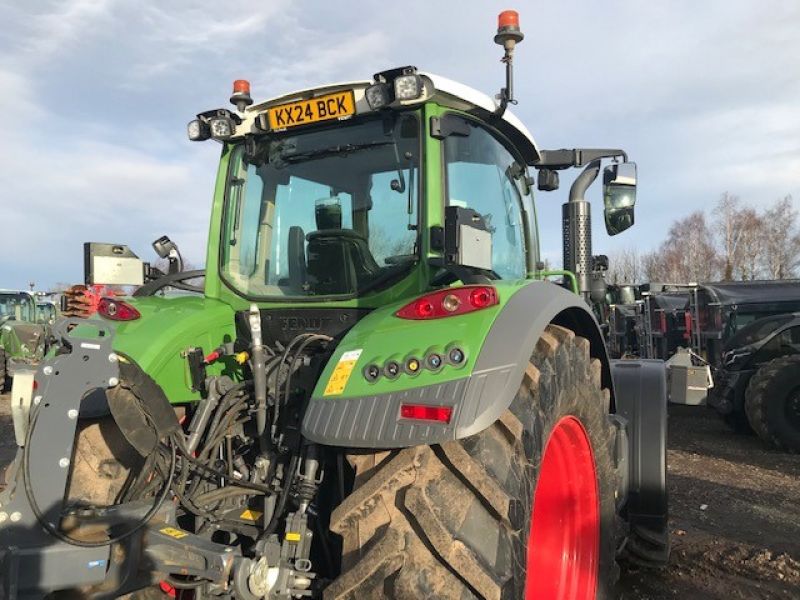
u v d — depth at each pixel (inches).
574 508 114.9
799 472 256.7
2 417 413.7
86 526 75.6
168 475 85.6
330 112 115.3
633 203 147.2
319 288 117.4
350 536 77.6
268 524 91.6
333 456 93.3
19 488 70.4
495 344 82.9
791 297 389.1
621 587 145.5
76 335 75.9
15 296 633.0
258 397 98.5
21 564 68.1
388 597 73.9
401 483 77.5
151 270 140.9
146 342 106.7
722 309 392.8
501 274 131.5
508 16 115.4
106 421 91.4
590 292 156.6
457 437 75.8
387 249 112.0
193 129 125.6
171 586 84.0
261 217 124.3
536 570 109.0
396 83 102.3
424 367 81.7
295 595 82.8
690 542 172.6
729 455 290.0
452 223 92.4
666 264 1886.1
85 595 73.9
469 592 73.7
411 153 111.3
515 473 81.0
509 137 137.3
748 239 1801.2
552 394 93.7
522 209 145.8
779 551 166.4
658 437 145.2
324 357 104.0
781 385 298.7
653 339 475.5
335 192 117.5
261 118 121.8
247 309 120.4
